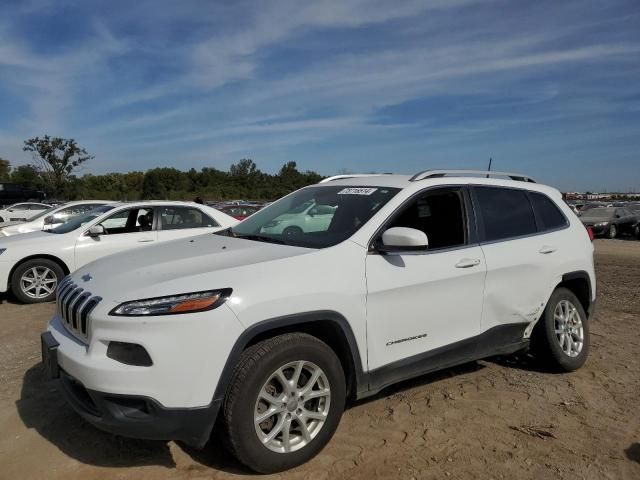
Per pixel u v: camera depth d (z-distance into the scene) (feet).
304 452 10.36
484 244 13.79
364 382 11.40
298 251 11.27
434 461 10.82
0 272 24.62
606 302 25.96
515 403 13.65
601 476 10.39
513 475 10.37
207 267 10.48
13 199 144.97
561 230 16.06
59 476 10.11
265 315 9.88
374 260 11.56
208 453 10.96
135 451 11.02
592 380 15.34
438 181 13.60
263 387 9.81
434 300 12.42
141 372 9.14
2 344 18.40
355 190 13.82
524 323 14.66
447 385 14.80
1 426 12.11
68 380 10.49
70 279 12.01
